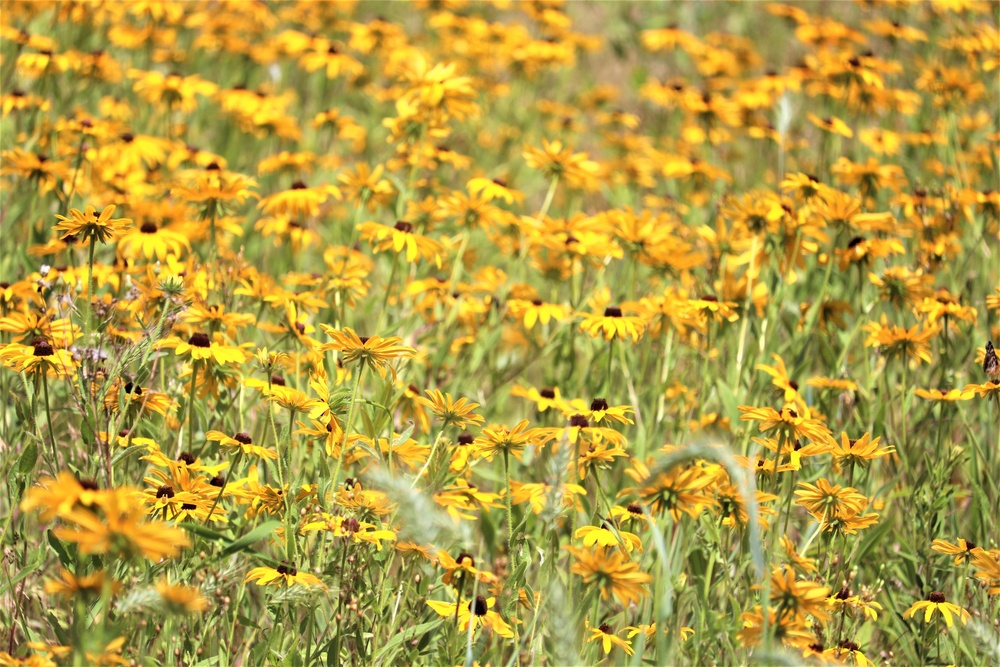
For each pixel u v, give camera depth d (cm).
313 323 809
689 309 786
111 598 489
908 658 613
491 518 680
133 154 1033
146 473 594
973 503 705
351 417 538
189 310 659
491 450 570
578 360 934
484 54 1652
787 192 894
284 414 585
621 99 1855
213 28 1534
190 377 643
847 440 606
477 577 482
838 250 846
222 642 525
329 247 1032
